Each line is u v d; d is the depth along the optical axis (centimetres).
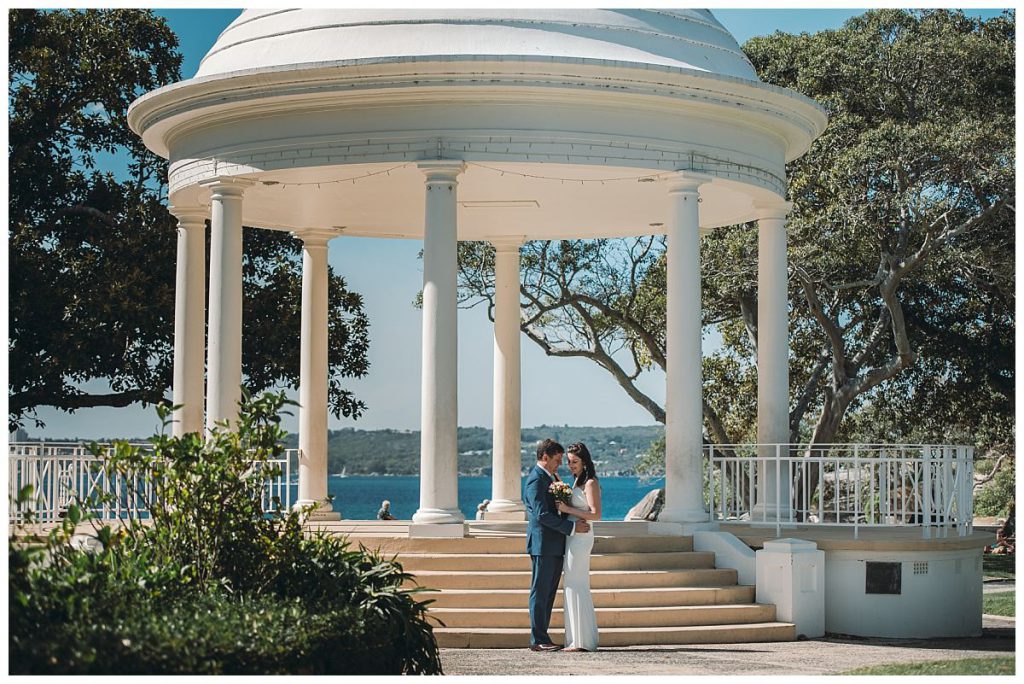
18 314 2661
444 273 1569
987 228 2938
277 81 1586
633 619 1475
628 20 1666
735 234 3048
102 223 2888
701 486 1672
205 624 966
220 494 1128
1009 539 3431
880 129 2748
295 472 2220
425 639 1202
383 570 1212
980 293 3241
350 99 1588
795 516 1906
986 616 2014
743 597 1562
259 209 2041
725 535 1631
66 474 1828
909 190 2748
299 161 1617
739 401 3550
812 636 1566
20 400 2769
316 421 2152
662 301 3281
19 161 2812
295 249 3066
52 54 2769
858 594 1614
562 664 1285
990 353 3262
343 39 1633
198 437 1148
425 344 1577
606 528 1858
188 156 1748
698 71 1603
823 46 3234
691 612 1500
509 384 2209
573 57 1536
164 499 1145
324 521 2014
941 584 1641
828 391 3128
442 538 1560
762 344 1928
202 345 1928
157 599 1020
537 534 1399
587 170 1648
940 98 3084
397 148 1579
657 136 1636
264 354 2919
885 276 2888
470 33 1602
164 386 2875
